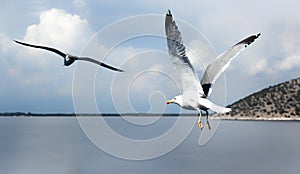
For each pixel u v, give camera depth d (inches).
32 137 5807.1
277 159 3408.0
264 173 2726.4
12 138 5625.0
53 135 6210.6
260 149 4254.4
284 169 2891.2
